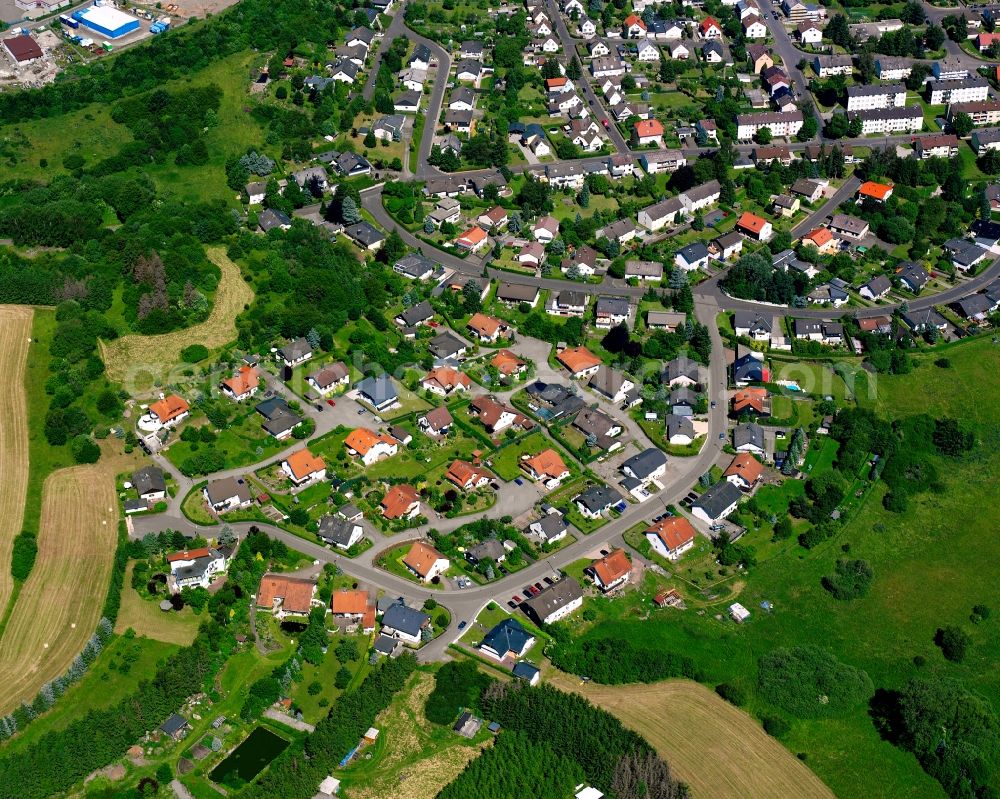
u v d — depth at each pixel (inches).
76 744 7800.2
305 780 7696.9
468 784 7721.5
